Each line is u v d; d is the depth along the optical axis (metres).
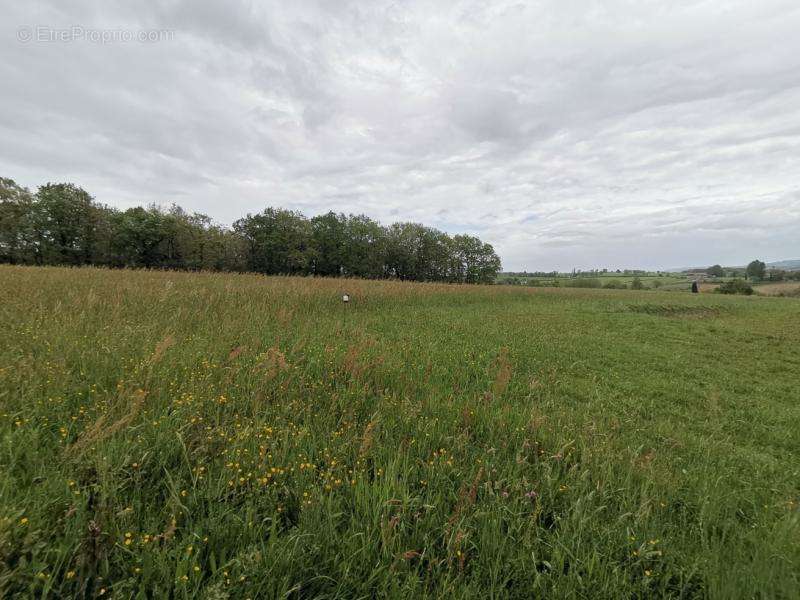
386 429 3.47
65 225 43.38
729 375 7.52
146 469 2.40
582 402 5.48
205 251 48.91
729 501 2.93
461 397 4.66
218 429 2.86
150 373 3.61
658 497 2.77
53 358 3.94
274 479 2.52
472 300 17.75
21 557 1.54
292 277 18.98
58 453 2.44
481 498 2.65
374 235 64.38
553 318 13.77
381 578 1.90
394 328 9.38
